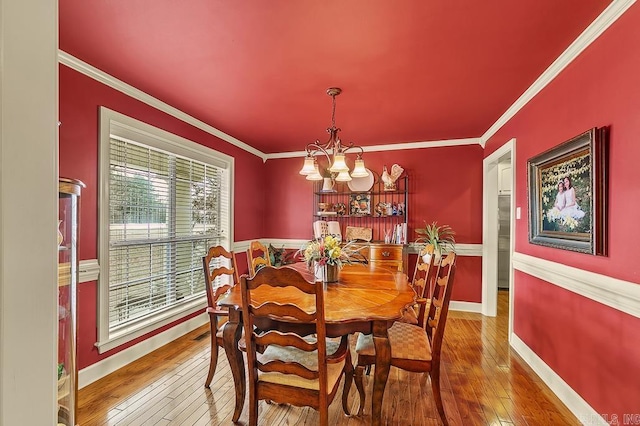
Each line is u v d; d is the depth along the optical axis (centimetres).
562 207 213
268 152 499
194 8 161
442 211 430
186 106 302
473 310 418
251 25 176
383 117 331
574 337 203
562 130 217
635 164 154
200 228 368
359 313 162
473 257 418
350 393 225
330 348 183
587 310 191
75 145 223
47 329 57
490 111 311
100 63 221
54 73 58
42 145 56
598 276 179
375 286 216
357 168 273
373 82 248
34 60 54
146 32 183
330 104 295
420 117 330
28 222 53
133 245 280
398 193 448
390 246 404
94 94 235
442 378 244
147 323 285
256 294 194
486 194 402
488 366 263
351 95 273
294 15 167
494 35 185
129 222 276
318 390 154
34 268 55
